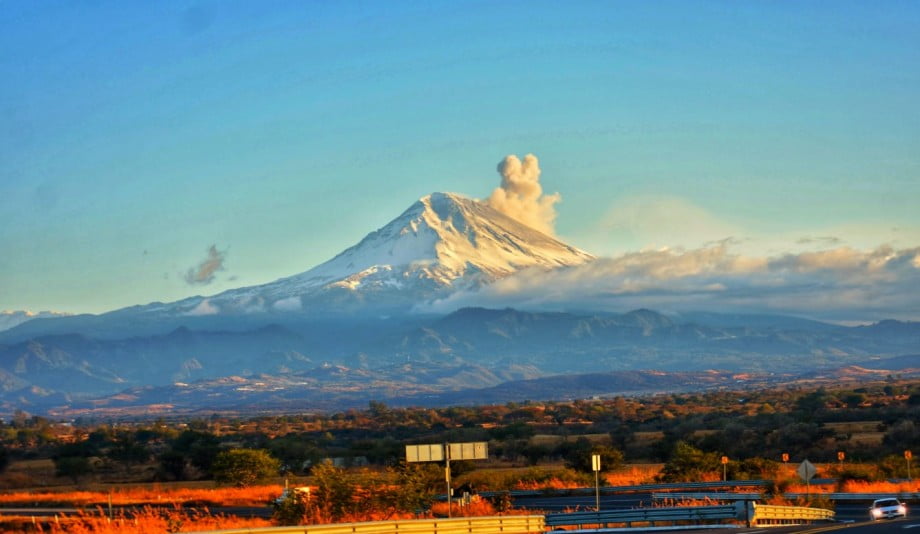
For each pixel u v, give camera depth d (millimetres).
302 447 188250
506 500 89375
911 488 104375
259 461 149625
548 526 73062
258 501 117812
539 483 124875
